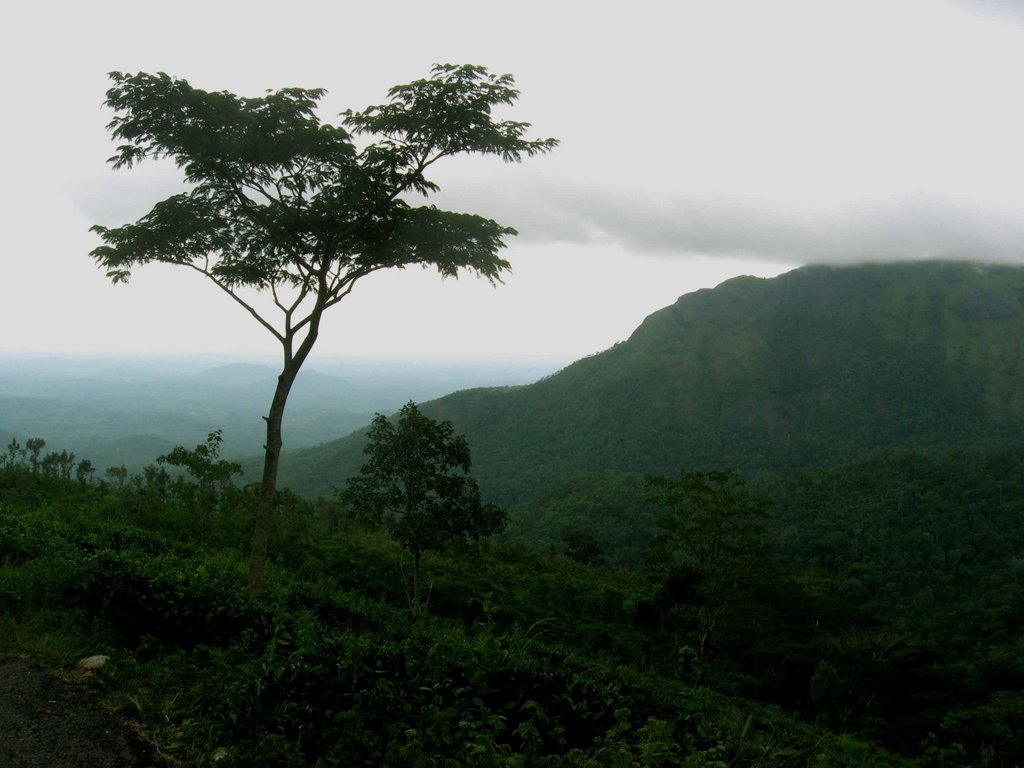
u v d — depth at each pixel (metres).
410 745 3.96
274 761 4.04
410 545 13.45
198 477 19.27
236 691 4.56
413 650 5.60
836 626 25.00
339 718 4.30
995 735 17.78
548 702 5.41
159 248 9.80
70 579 6.95
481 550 32.12
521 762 4.04
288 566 16.62
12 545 8.75
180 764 4.08
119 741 4.27
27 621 6.14
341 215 9.48
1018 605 58.81
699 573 18.14
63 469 21.33
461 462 13.60
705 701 12.43
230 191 9.60
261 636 6.66
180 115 8.48
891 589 68.81
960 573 69.31
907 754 17.72
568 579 27.19
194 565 11.28
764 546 17.86
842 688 20.62
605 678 7.45
